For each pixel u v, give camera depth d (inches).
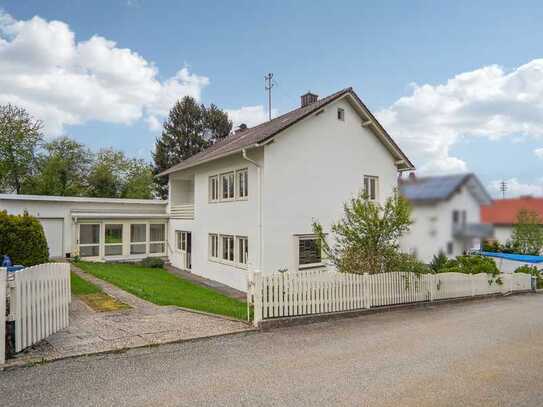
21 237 496.4
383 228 470.3
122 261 950.4
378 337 331.0
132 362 256.2
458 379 233.3
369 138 763.4
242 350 287.6
